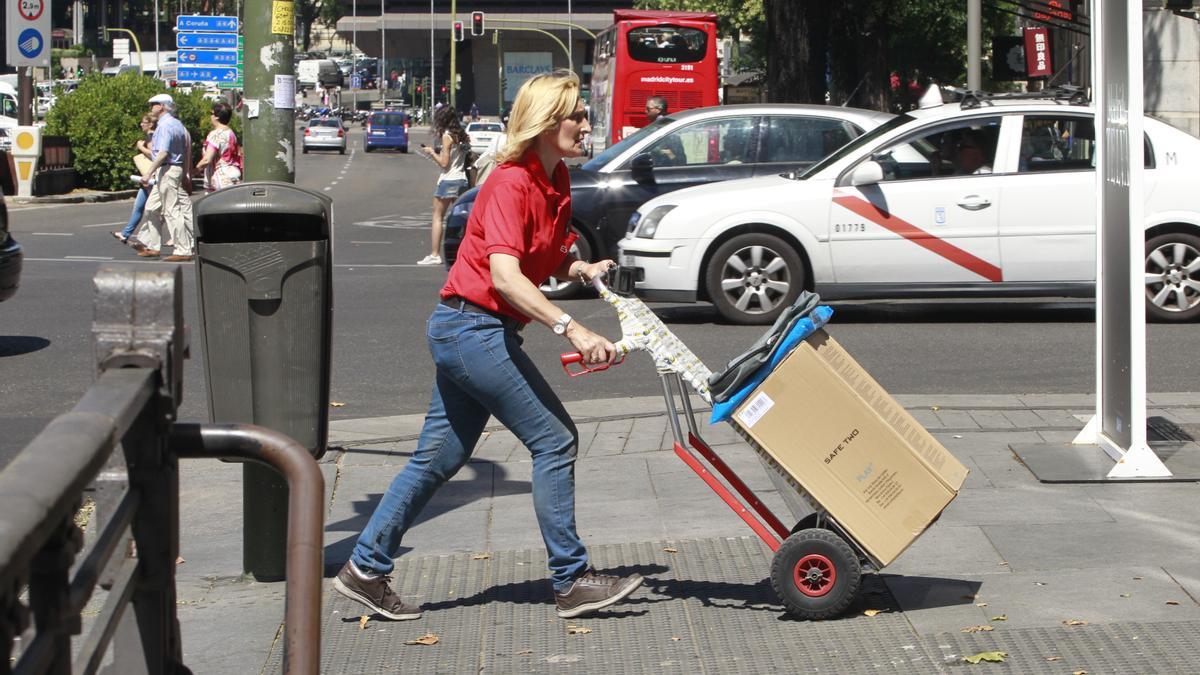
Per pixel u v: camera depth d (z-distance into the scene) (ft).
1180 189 37.91
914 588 16.31
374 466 23.93
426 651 14.90
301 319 16.01
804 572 15.25
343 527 20.18
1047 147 38.22
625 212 44.83
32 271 53.01
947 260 38.09
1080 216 37.70
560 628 15.48
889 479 15.03
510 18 345.31
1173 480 20.80
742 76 173.37
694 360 15.33
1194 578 16.39
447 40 366.84
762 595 16.33
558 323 14.57
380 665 14.53
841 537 15.25
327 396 16.35
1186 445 23.02
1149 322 38.34
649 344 15.26
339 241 69.72
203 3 419.33
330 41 489.26
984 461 22.38
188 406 29.71
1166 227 38.06
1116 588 16.10
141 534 7.41
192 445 7.38
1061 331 37.65
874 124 45.19
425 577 17.49
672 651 14.70
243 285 15.92
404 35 363.56
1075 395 28.14
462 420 15.71
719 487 15.64
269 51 18.76
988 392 29.66
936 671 13.93
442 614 16.07
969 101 39.06
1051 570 16.81
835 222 38.40
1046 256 37.86
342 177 152.35
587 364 15.17
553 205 15.26
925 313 41.68
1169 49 74.13
